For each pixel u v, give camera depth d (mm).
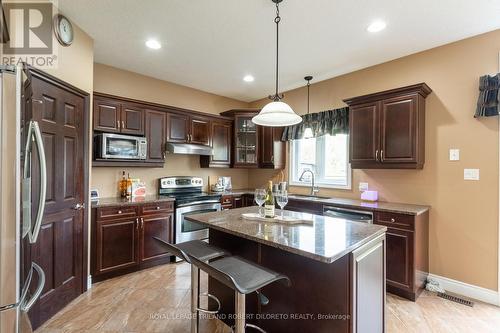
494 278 2484
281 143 4570
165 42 2898
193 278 1793
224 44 2916
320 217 2156
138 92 3836
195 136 4152
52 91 2146
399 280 2566
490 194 2527
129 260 3105
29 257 1500
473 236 2611
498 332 2035
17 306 1304
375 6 2195
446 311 2334
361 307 1512
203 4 2211
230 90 4609
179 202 3582
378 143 3000
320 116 3965
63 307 2344
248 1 2162
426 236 2820
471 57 2656
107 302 2469
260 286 1337
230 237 2152
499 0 2088
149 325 2127
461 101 2707
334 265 1506
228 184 4855
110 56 3254
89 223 2750
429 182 2895
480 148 2586
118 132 3293
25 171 1384
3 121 1244
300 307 1679
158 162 3695
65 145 2340
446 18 2348
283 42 2857
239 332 1425
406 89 2791
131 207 3131
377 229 1771
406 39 2738
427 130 2916
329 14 2320
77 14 2359
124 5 2227
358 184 3541
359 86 3580
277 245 1449
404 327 2096
